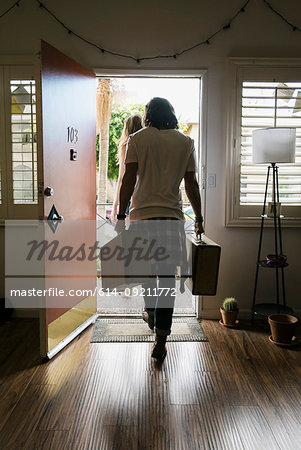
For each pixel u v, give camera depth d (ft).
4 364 8.57
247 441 6.05
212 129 11.04
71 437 6.12
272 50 10.86
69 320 9.75
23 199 11.10
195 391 7.47
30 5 10.64
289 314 10.39
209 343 9.68
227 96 10.84
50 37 10.72
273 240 11.30
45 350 8.70
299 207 11.19
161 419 6.59
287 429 6.34
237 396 7.30
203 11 10.74
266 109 10.95
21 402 7.08
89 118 10.47
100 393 7.38
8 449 5.85
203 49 10.83
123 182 8.07
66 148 9.29
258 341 9.81
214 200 11.22
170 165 8.10
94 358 8.82
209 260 7.74
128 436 6.14
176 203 8.20
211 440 6.07
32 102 10.76
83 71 10.03
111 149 28.84
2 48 10.74
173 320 11.25
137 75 10.94
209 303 11.40
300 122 11.04
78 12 10.65
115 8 10.68
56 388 7.56
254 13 10.76
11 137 10.91
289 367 8.44
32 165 10.93
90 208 10.72
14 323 11.09
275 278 11.39
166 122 8.46
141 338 9.91
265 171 11.14
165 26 10.75
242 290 11.43
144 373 8.15
